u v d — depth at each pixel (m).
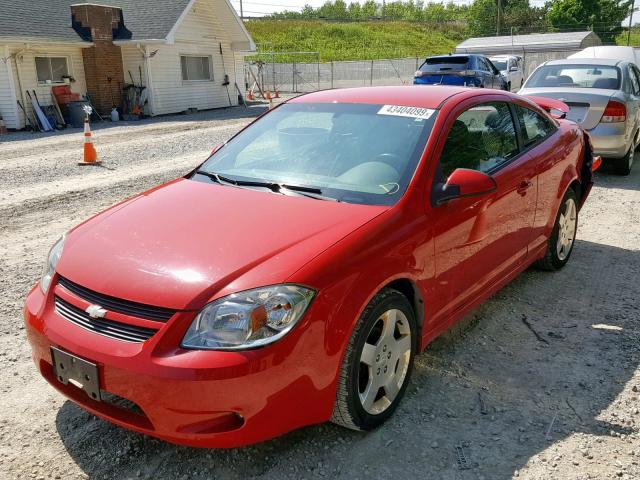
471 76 16.75
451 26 75.88
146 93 21.38
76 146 13.62
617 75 8.95
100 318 2.59
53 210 7.52
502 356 3.80
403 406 3.24
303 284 2.55
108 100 20.81
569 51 33.06
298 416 2.59
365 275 2.76
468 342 3.99
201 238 2.85
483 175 3.29
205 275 2.58
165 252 2.77
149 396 2.41
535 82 9.38
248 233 2.86
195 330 2.44
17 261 5.59
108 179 9.49
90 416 3.14
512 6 70.62
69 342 2.60
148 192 3.68
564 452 2.86
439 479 2.69
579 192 5.41
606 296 4.75
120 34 21.12
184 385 2.35
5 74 17.48
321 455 2.85
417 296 3.18
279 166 3.66
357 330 2.76
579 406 3.25
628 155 8.95
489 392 3.39
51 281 2.89
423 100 3.85
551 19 66.88
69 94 18.94
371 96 4.06
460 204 3.43
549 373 3.59
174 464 2.78
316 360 2.58
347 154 3.58
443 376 3.56
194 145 13.46
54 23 19.64
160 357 2.40
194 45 23.11
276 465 2.78
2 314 4.38
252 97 29.25
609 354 3.82
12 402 3.27
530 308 4.53
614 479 2.67
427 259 3.17
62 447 2.90
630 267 5.38
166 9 21.97
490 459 2.82
